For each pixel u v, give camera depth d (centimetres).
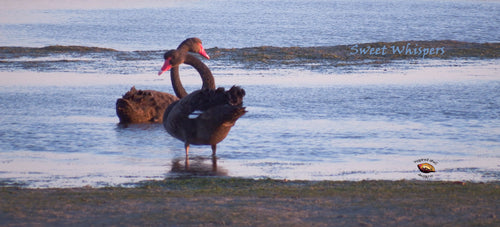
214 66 2911
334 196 922
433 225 759
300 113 1841
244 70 2784
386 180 1088
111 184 1108
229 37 4941
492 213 806
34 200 902
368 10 8894
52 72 2723
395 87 2300
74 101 2067
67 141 1517
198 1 12000
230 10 9044
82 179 1156
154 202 888
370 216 801
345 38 4878
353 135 1552
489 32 5447
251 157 1353
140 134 1617
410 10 8825
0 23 6197
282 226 762
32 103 2020
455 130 1600
